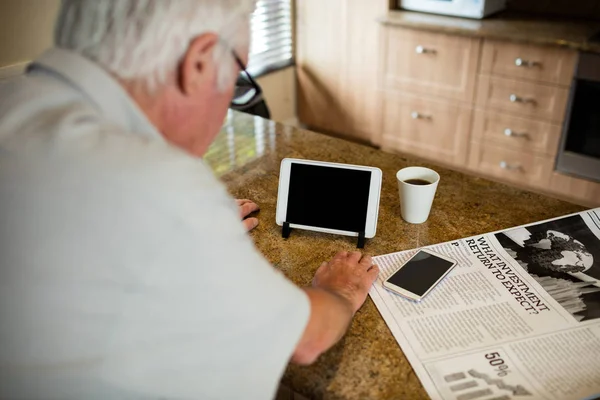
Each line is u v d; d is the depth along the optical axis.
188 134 0.71
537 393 0.71
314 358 0.74
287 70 3.51
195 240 0.57
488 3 2.79
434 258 0.98
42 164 0.57
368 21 3.05
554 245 1.01
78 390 0.60
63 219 0.56
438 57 2.82
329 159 1.36
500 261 0.97
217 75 0.67
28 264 0.57
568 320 0.83
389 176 1.28
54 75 0.62
